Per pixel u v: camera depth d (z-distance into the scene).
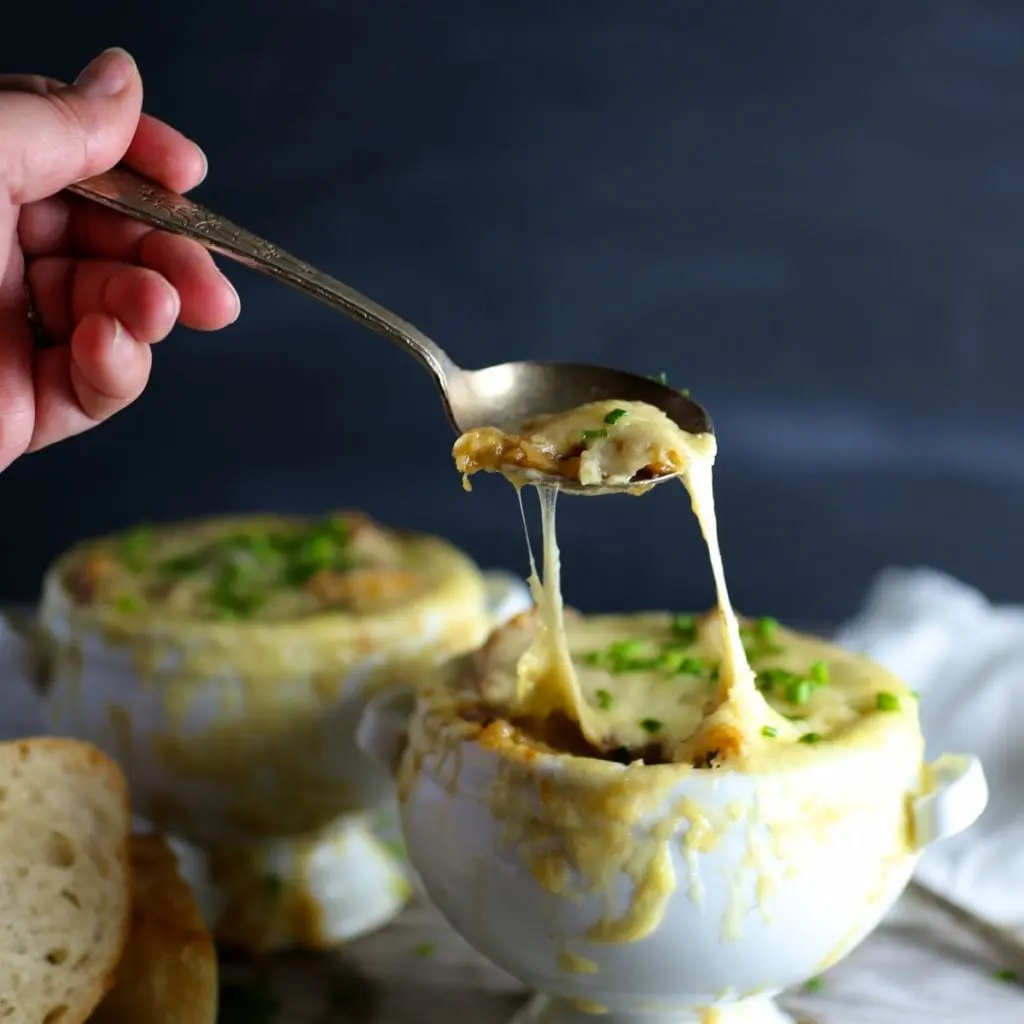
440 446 1.09
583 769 0.60
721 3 1.00
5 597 1.11
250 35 1.01
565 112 1.03
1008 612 0.87
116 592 0.72
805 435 1.09
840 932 0.61
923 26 1.00
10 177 0.61
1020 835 0.74
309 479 1.10
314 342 1.07
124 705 0.70
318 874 0.72
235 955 0.71
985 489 1.09
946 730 0.79
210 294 0.67
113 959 0.66
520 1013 0.67
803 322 1.07
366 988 0.69
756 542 1.11
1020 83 1.01
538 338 1.07
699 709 0.63
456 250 1.05
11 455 0.68
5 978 0.64
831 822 0.60
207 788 0.70
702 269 1.06
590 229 1.05
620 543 1.11
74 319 0.68
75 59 1.02
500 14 1.01
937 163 1.03
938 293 1.06
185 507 1.10
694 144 1.03
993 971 0.69
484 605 0.75
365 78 1.02
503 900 0.61
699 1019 0.63
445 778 0.62
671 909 0.60
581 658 0.65
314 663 0.69
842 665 0.65
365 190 1.04
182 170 0.66
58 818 0.65
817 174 1.04
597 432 0.61
